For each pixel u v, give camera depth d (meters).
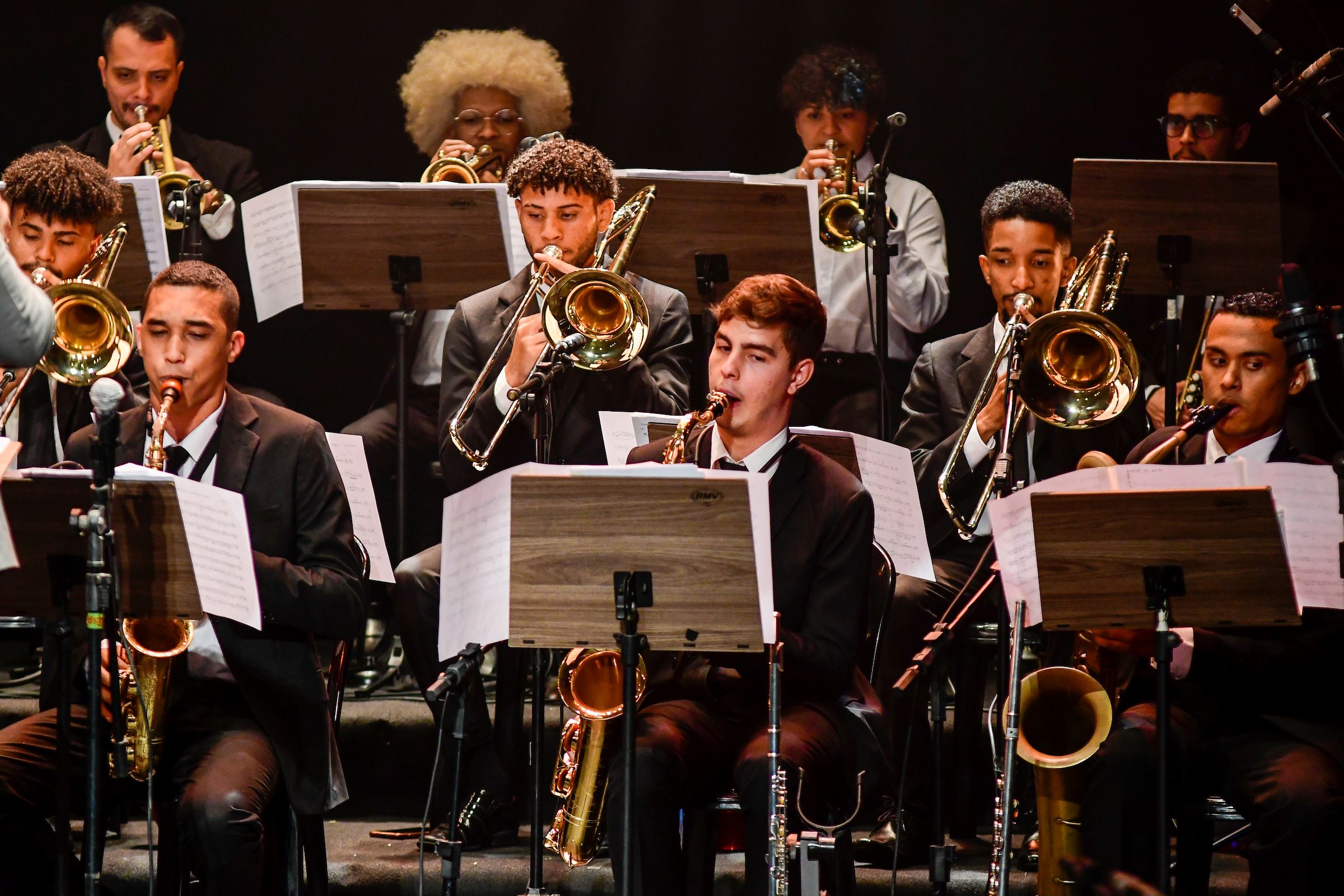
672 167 25.03
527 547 10.43
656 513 10.31
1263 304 12.59
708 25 24.72
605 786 12.00
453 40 21.34
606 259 16.44
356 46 24.72
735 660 11.91
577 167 15.62
